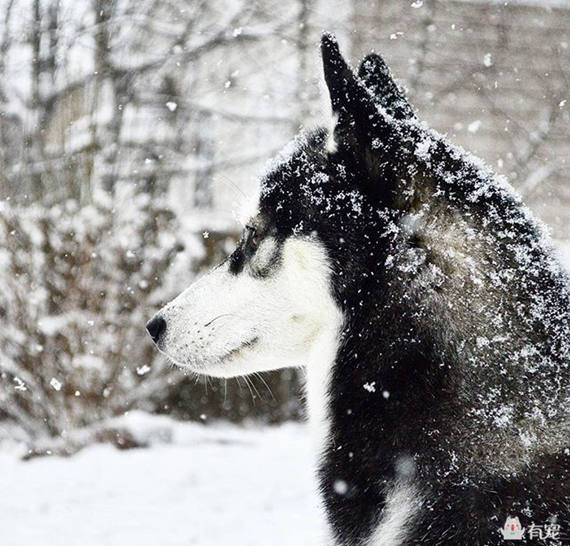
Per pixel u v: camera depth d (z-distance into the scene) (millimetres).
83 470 7164
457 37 16531
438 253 2918
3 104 12352
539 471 2676
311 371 3219
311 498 5922
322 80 3234
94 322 8789
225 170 15055
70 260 8844
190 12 14680
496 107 15820
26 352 8711
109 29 13070
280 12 15578
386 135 3047
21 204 10250
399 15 15836
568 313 2854
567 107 15984
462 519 2703
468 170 3035
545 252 2967
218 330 3328
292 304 3191
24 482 6707
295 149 3322
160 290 9281
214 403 10609
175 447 8430
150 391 9281
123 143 12297
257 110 15555
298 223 3164
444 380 2830
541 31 16953
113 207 9289
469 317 2832
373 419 2939
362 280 3025
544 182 15430
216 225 10594
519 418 2725
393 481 2871
